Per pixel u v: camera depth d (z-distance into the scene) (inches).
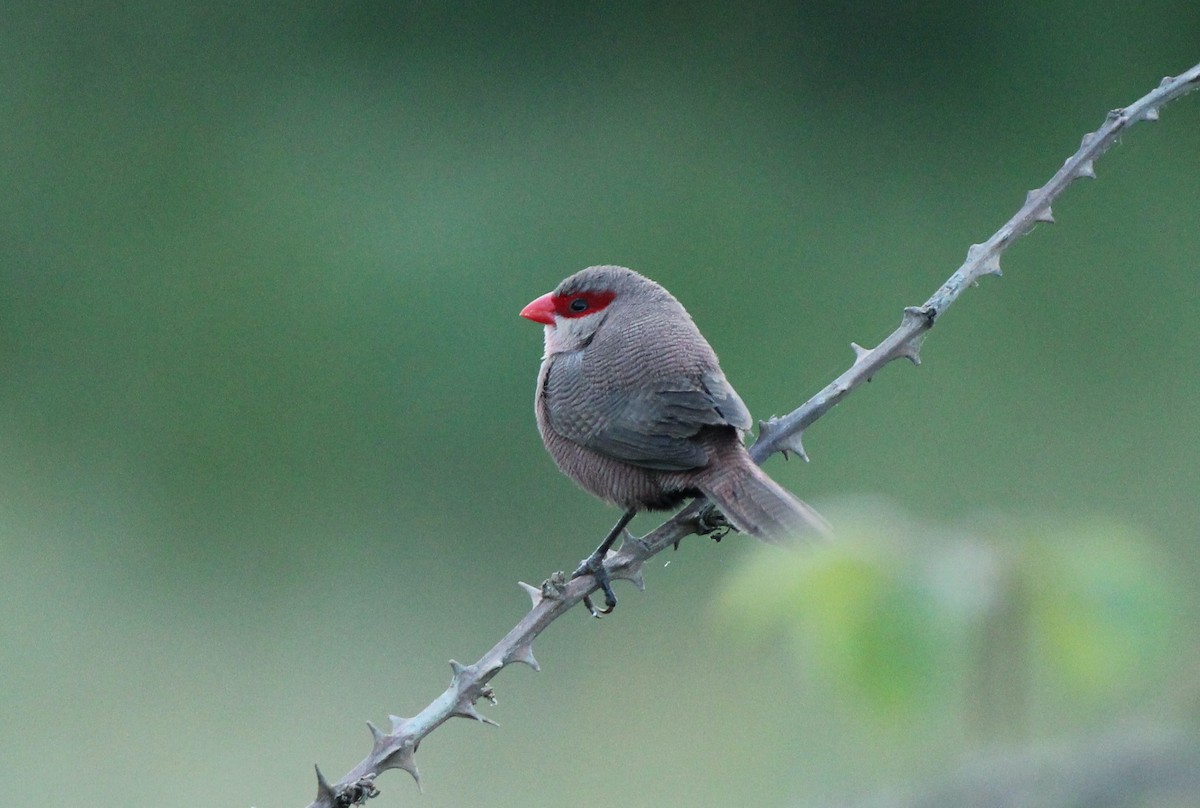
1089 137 206.1
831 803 94.7
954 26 721.6
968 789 86.8
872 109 725.3
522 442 600.1
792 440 220.7
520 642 177.0
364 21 710.5
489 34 713.6
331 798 160.7
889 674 117.8
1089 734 87.8
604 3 716.7
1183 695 85.7
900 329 213.5
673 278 681.0
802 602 122.6
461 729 385.7
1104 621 114.1
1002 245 206.5
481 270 663.8
